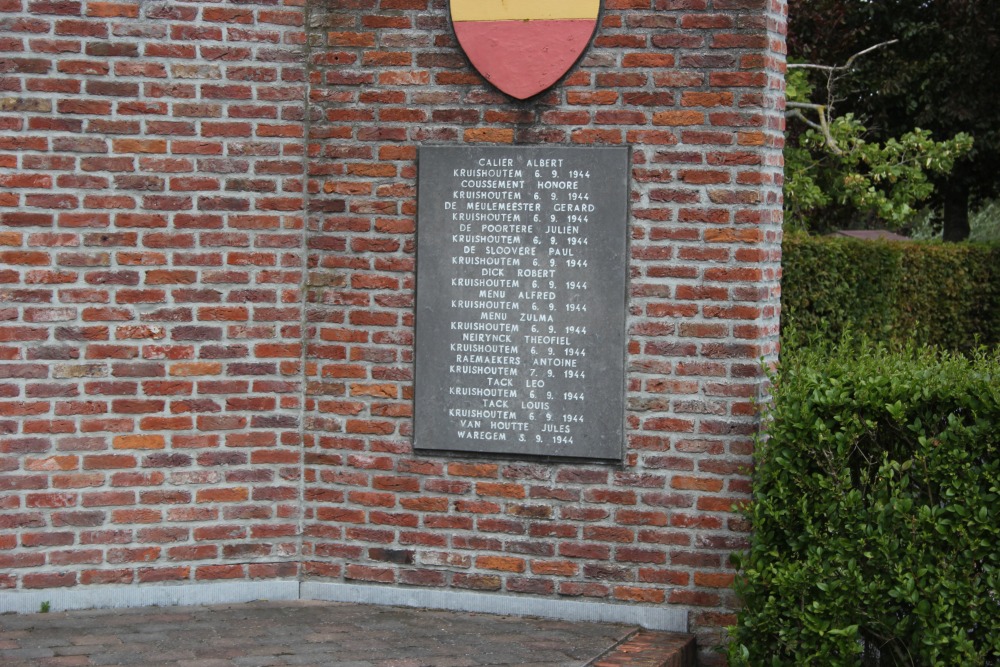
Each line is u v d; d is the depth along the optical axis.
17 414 5.56
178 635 5.17
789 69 12.51
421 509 5.75
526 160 5.57
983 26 17.19
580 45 5.48
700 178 5.43
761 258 5.41
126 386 5.65
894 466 4.81
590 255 5.53
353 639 5.16
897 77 17.64
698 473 5.48
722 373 5.45
